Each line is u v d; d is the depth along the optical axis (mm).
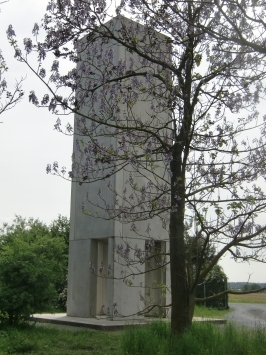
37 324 14156
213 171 6734
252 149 6836
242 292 6867
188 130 7004
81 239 16141
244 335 7750
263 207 6488
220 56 7043
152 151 7086
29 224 32469
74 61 6750
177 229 7414
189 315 7270
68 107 6449
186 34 6629
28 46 6180
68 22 6543
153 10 6641
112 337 10672
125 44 6918
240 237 6699
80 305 15688
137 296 14844
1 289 12430
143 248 15117
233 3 5402
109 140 13094
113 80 7062
